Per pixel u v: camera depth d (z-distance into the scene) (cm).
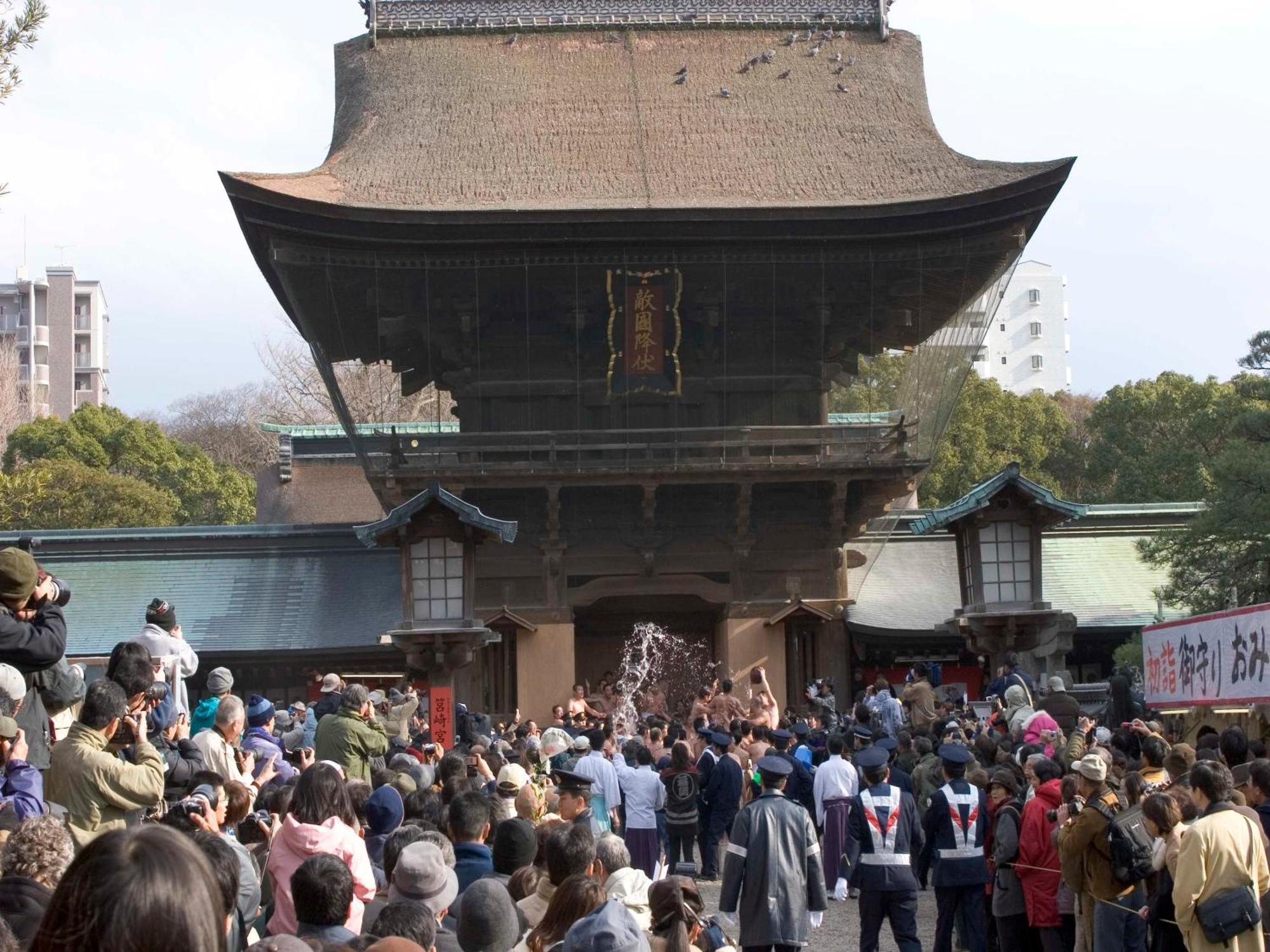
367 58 5631
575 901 992
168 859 486
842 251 4916
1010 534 4375
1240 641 2241
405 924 879
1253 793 1466
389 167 5116
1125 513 5659
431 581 4344
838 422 5950
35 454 8750
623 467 4994
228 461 11631
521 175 5103
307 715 2850
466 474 4984
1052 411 9094
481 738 2477
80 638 5056
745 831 1661
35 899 798
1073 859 1595
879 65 5622
